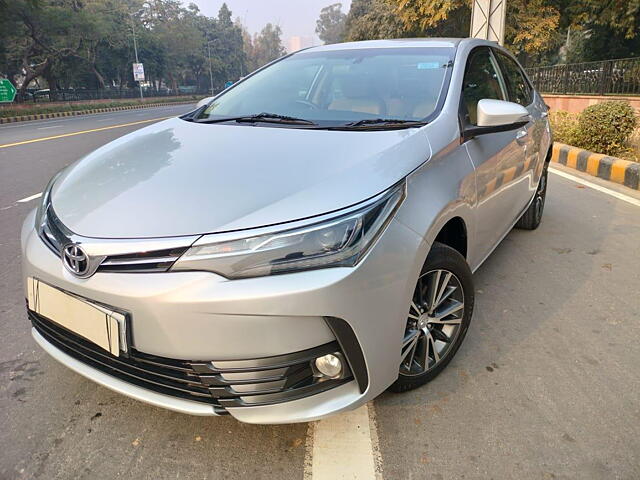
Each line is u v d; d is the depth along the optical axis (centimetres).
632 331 274
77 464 186
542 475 180
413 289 189
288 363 165
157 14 6094
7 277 347
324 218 166
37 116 2589
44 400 220
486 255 290
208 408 172
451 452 191
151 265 164
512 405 215
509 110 237
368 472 182
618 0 1681
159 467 185
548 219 475
